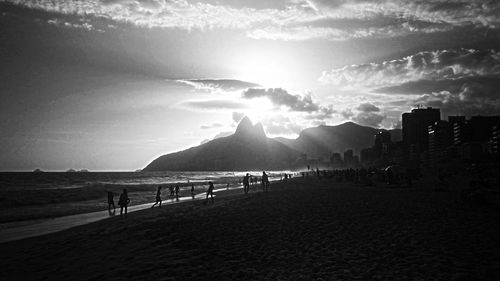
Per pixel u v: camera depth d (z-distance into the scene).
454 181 51.50
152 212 31.52
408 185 45.72
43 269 14.24
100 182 143.75
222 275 11.30
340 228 17.31
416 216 20.08
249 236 16.67
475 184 33.78
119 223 25.19
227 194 48.62
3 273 14.05
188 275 11.54
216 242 15.86
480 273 10.27
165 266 12.76
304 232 16.81
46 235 23.22
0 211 41.41
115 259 14.55
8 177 187.00
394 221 18.66
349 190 41.62
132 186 95.56
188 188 83.69
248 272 11.41
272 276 10.88
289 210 24.23
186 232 18.50
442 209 22.70
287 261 12.40
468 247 13.15
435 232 15.75
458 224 17.48
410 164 135.88
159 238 17.67
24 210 42.47
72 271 13.50
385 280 9.98
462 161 109.94
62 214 37.22
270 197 34.88
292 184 65.25
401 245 13.70
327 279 10.30
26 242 20.91
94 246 17.59
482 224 17.44
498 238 14.49
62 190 75.38
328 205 26.12
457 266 10.98
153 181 153.50
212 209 27.50
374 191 39.22
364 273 10.66
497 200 26.14
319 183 66.88
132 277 11.82
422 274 10.34
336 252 13.14
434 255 12.21
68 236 21.81
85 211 39.47
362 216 20.55
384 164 170.62
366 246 13.77
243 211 24.97
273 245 14.74
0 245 20.28
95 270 13.23
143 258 14.15
